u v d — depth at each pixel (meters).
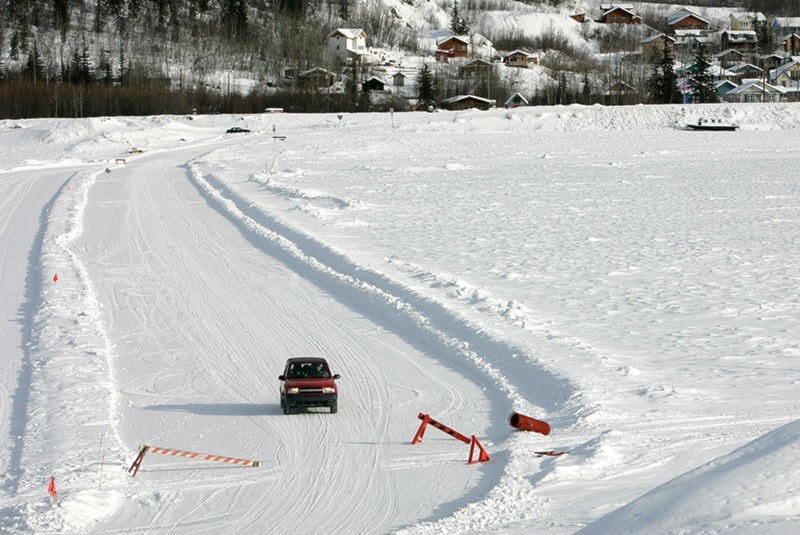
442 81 153.75
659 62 159.38
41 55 152.50
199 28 175.00
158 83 137.88
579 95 147.25
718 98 142.62
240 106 129.50
